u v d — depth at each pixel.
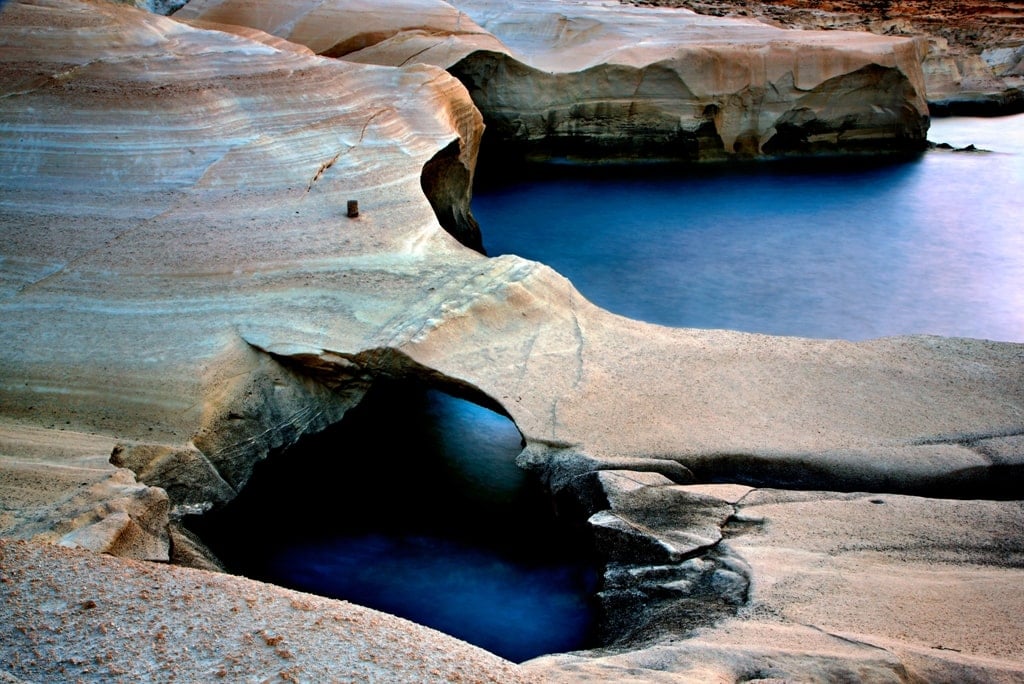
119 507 5.26
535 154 15.97
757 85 15.75
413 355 7.05
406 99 11.39
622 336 7.65
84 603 3.79
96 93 9.79
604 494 5.93
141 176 9.21
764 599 4.96
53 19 10.46
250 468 6.70
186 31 11.30
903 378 7.05
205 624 3.71
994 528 5.54
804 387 6.95
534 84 15.19
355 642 3.66
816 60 15.76
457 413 8.10
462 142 11.84
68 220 8.55
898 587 5.03
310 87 10.89
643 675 4.05
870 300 10.89
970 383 6.97
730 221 13.56
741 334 7.76
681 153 16.03
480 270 8.16
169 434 6.38
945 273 11.70
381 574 6.25
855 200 14.46
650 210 13.97
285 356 7.05
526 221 13.49
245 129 10.05
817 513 5.73
